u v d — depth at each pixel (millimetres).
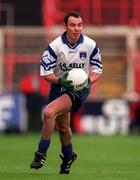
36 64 87438
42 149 31109
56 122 32344
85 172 35688
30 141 66688
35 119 77062
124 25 92250
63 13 91812
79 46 31469
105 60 90312
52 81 31297
